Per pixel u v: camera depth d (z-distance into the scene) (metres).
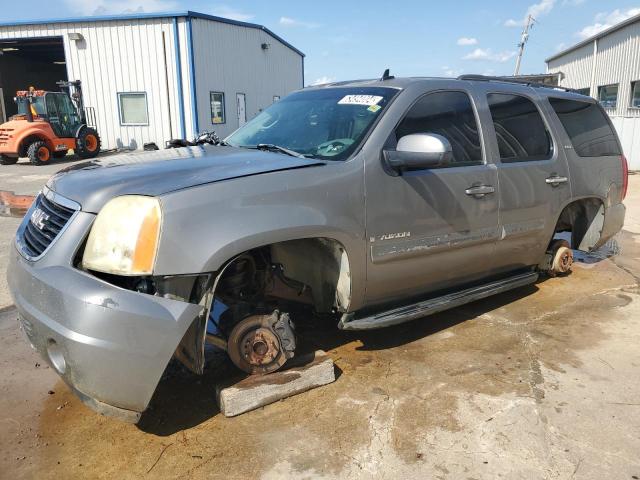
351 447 2.82
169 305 2.57
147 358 2.51
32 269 2.71
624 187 5.51
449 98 3.93
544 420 3.05
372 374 3.57
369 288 3.41
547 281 5.53
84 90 23.39
